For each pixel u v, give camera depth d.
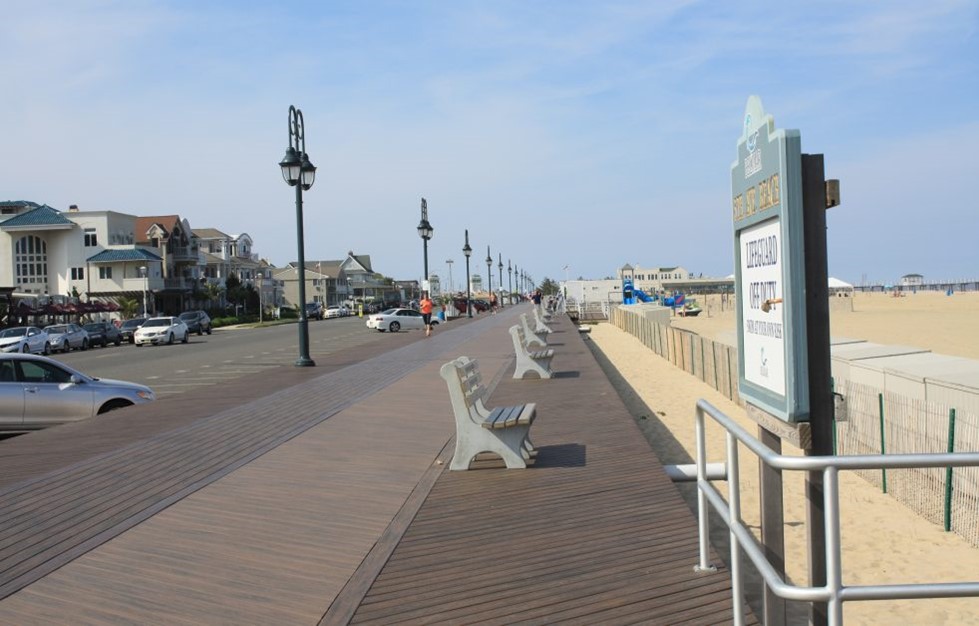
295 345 39.47
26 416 12.88
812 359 3.74
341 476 8.30
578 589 5.05
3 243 76.69
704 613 4.64
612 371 25.03
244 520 6.74
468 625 4.57
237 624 4.67
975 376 9.72
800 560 7.24
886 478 9.65
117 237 80.62
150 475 8.45
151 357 34.44
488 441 8.46
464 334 37.47
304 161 22.31
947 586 3.18
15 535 6.39
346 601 4.97
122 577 5.44
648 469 8.24
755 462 11.21
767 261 4.05
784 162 3.65
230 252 116.12
